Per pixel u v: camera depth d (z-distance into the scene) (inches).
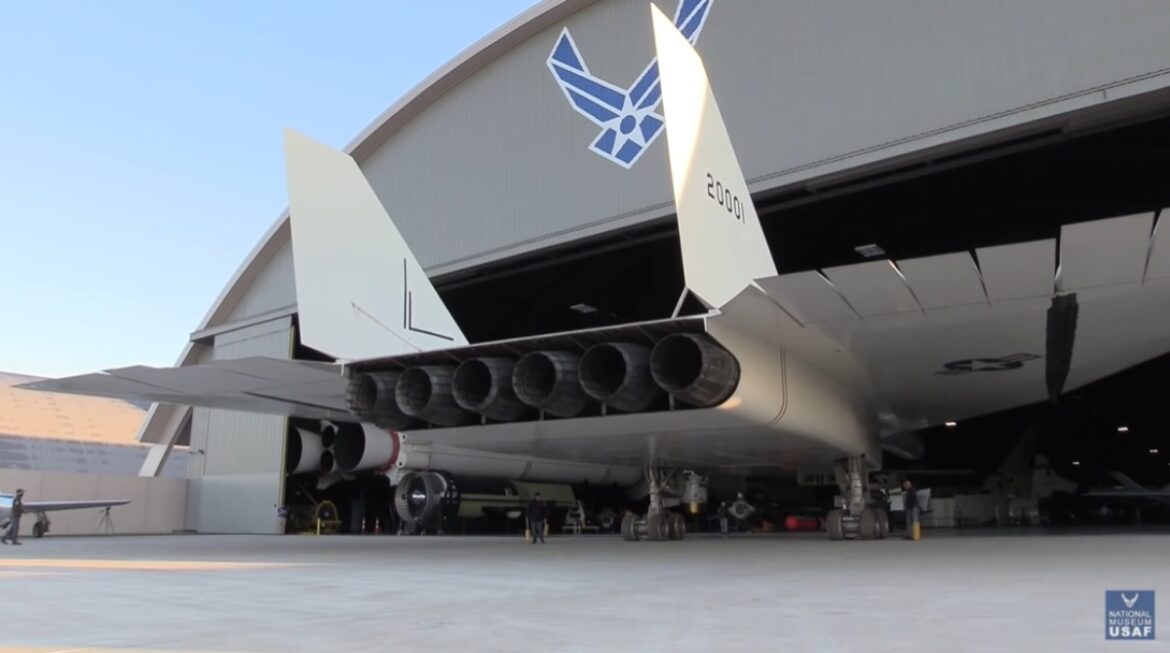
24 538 776.3
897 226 710.5
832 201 658.2
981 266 265.6
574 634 158.2
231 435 956.6
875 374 443.5
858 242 743.1
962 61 505.7
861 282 278.8
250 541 652.1
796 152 562.6
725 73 605.9
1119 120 470.9
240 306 1010.1
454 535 784.9
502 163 733.3
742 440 413.4
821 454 488.1
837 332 343.0
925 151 511.8
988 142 501.7
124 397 478.0
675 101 281.1
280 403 492.1
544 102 714.2
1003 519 1121.4
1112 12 459.2
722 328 321.7
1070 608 187.9
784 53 580.7
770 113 578.9
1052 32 476.7
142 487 956.0
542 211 695.1
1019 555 369.1
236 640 155.7
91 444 1860.2
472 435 400.5
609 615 184.7
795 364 383.9
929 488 1184.8
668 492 594.6
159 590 250.7
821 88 559.8
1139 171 608.1
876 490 652.7
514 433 389.4
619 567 327.9
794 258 773.9
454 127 780.6
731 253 315.3
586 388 332.5
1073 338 373.7
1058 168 605.0
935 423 657.0
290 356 895.1
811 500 1064.2
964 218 695.1
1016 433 1330.0
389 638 156.0
